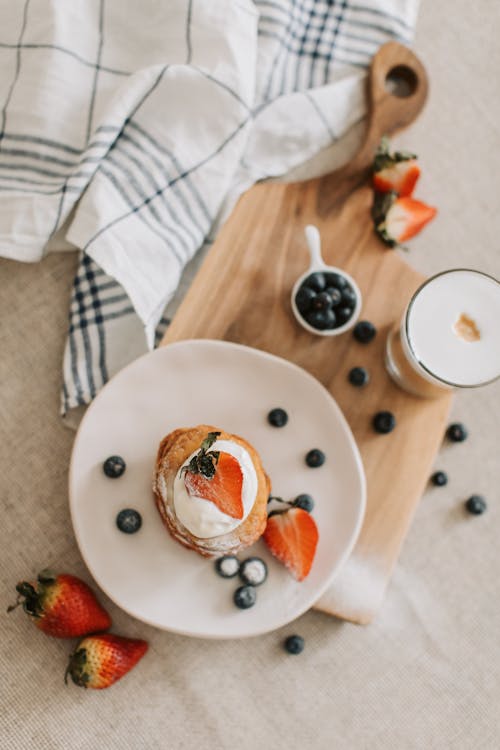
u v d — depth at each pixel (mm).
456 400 719
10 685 652
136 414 647
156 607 623
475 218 740
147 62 687
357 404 665
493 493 712
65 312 696
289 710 671
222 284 664
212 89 666
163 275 668
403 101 703
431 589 698
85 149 674
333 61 720
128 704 660
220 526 595
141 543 635
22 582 633
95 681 640
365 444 661
